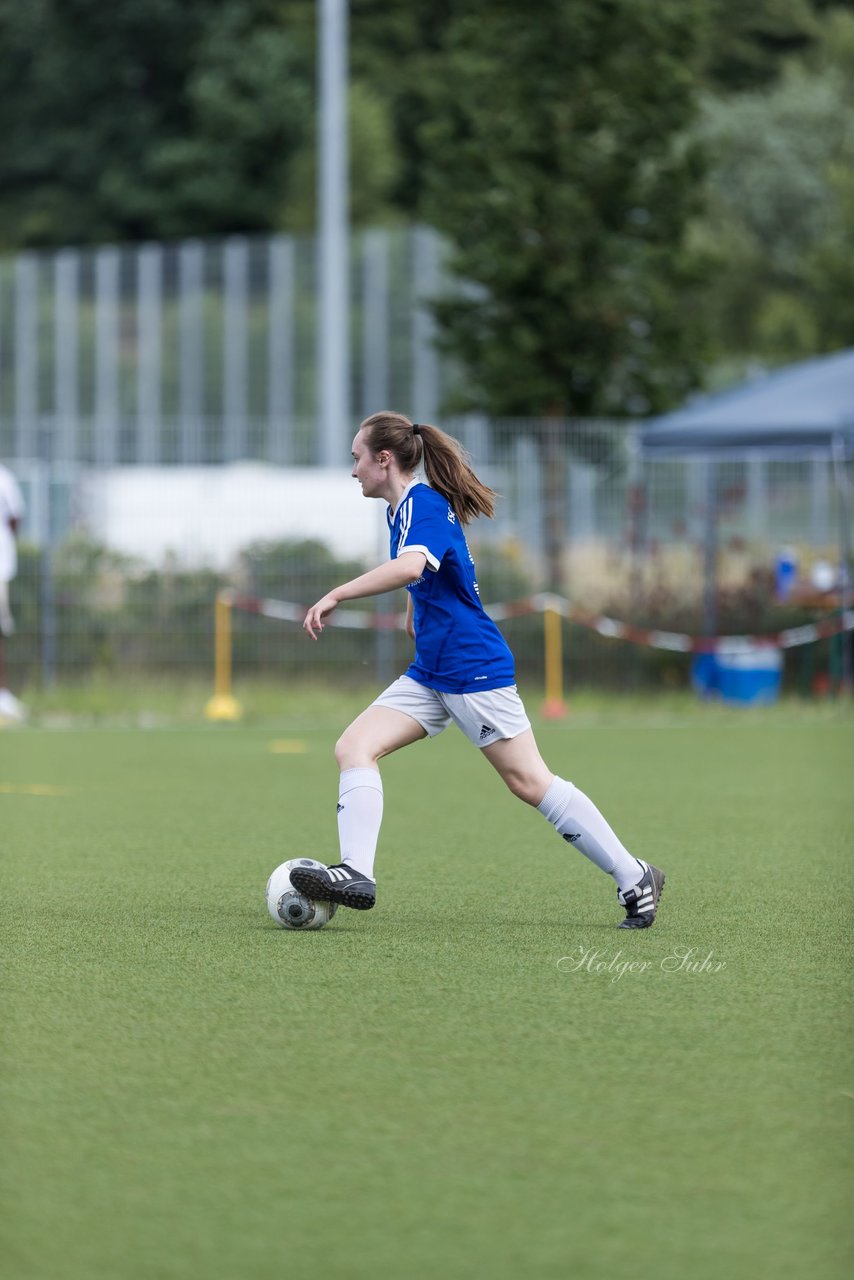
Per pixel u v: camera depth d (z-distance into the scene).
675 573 71.69
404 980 20.41
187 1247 12.06
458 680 23.25
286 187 189.00
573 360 82.81
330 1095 15.54
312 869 23.55
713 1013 18.70
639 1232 12.33
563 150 82.31
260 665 69.00
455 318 85.50
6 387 157.38
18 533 68.44
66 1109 15.16
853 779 45.41
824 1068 16.42
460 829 35.12
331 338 77.75
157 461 73.12
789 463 72.25
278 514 69.12
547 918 24.75
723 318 170.38
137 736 58.75
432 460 23.14
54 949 22.36
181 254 155.75
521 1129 14.57
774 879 28.73
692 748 54.72
